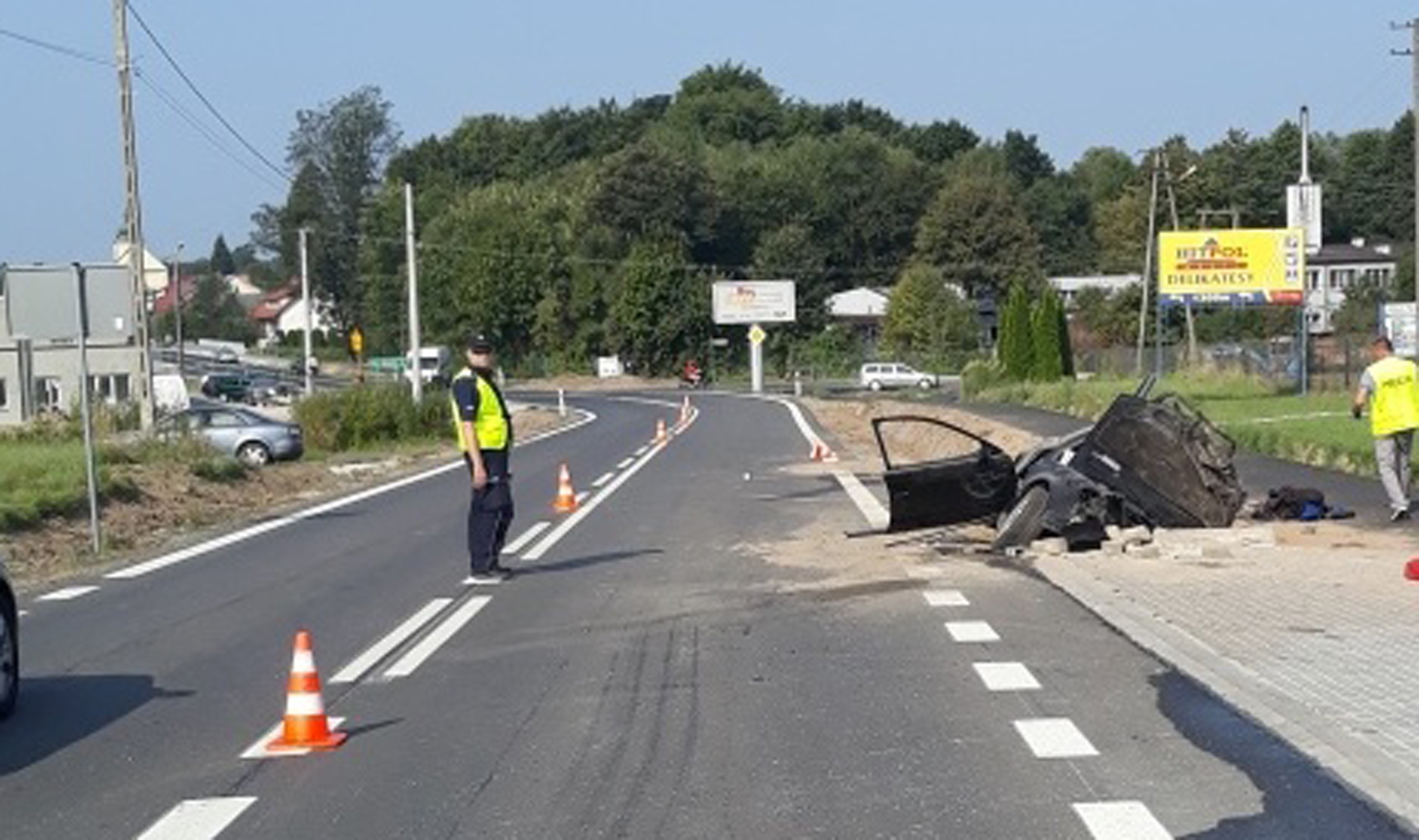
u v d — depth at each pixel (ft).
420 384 170.60
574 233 376.89
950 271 392.88
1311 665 34.09
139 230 123.03
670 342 364.38
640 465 110.93
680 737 29.86
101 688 36.70
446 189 425.28
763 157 431.02
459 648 40.27
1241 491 57.21
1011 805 24.64
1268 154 381.40
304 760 29.07
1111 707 31.17
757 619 43.37
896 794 25.52
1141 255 389.80
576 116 495.82
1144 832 23.03
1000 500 55.47
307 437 146.72
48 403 213.25
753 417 188.24
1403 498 60.13
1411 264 291.58
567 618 44.45
